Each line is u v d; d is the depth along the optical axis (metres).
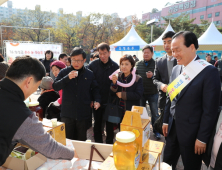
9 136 0.81
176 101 1.49
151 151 1.07
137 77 2.20
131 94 2.10
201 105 1.40
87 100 2.13
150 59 3.17
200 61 1.38
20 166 1.06
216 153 1.22
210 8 47.28
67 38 30.14
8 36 31.69
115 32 31.31
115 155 0.81
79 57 1.98
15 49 8.89
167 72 2.41
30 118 0.85
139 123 0.93
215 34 7.41
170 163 1.72
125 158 0.78
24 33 29.62
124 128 0.96
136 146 0.81
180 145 1.50
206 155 1.36
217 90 1.30
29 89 0.92
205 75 1.32
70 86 2.05
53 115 2.30
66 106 2.07
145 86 3.15
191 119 1.41
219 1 45.34
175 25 30.33
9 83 0.86
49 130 1.20
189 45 1.34
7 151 0.83
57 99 2.38
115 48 7.44
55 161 1.17
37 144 0.88
